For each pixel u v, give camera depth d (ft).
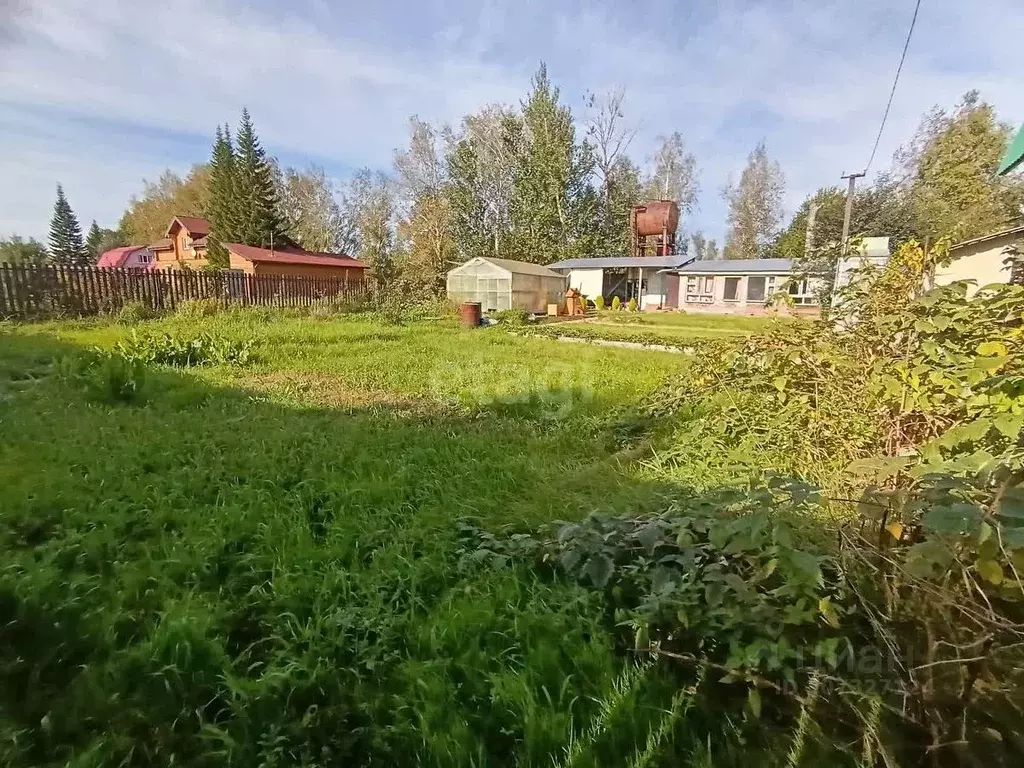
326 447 11.52
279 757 4.27
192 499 8.72
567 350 31.91
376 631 5.67
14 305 36.88
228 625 5.81
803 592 4.53
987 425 5.17
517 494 9.64
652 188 134.51
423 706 4.77
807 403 9.96
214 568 6.91
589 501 8.95
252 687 4.81
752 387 11.48
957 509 3.45
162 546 7.25
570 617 5.76
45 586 6.03
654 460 10.94
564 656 5.32
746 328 49.08
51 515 7.88
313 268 87.04
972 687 3.79
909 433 7.97
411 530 7.88
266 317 43.75
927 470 4.73
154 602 6.14
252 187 101.04
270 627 5.86
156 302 44.80
